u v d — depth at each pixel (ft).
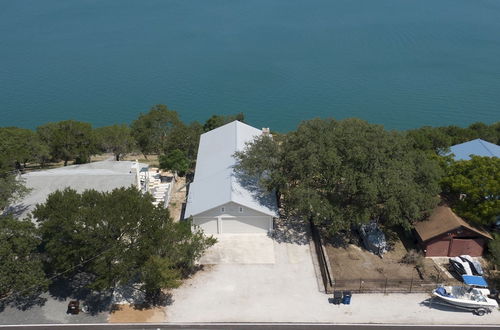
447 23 625.00
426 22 631.56
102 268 105.40
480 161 140.77
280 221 153.99
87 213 105.91
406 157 142.20
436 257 134.41
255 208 140.46
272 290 121.19
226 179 153.58
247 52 522.06
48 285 117.39
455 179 140.15
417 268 128.57
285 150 143.54
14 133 198.70
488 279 124.77
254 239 143.33
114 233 109.40
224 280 124.77
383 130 144.15
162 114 220.23
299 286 122.83
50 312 112.27
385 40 553.64
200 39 581.94
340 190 136.56
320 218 134.00
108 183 152.25
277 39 574.97
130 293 119.34
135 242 111.75
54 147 204.74
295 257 135.33
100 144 215.31
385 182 130.93
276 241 142.82
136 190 122.83
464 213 134.72
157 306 115.03
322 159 133.08
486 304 110.63
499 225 141.28
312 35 589.32
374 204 133.08
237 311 113.50
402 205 130.21
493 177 133.49
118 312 112.78
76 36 605.73
